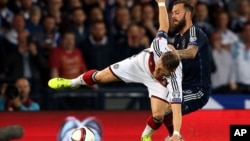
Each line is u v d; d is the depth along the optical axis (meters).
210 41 39.00
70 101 34.25
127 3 41.44
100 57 37.00
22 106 33.00
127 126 30.11
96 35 37.12
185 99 27.23
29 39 36.75
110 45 37.31
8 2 38.94
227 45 39.25
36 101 34.25
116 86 36.50
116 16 38.66
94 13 38.94
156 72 24.91
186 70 27.30
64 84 27.02
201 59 27.19
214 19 40.44
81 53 36.88
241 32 40.50
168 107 26.09
